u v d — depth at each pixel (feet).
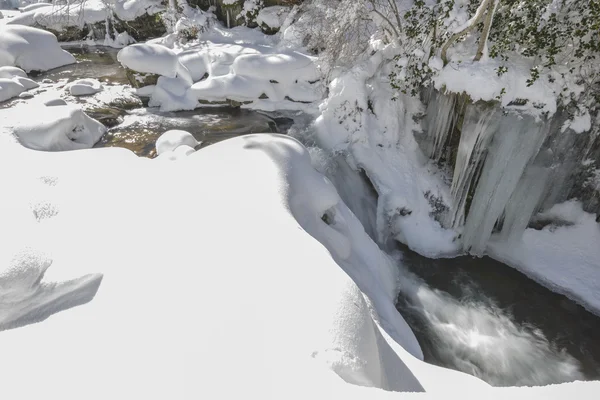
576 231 23.26
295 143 20.38
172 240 12.70
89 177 17.38
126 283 10.91
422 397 7.61
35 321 10.09
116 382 7.77
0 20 55.98
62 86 36.60
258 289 10.33
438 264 24.14
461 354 19.38
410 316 21.11
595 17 18.89
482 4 19.80
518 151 21.09
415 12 26.45
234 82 33.37
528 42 21.68
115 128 29.76
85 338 9.01
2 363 8.34
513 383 18.33
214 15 49.90
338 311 9.63
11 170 17.84
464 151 22.70
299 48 38.81
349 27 29.32
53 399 7.44
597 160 21.91
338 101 27.50
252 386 7.60
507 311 21.45
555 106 20.20
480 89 21.09
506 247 24.25
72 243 12.78
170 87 34.12
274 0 46.55
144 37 53.78
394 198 24.93
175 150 21.65
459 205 24.21
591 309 21.11
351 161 26.40
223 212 14.33
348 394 7.45
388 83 28.27
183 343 8.66
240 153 19.26
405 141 27.09
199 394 7.46
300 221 16.47
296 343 8.64
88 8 52.19
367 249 20.74
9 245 12.53
